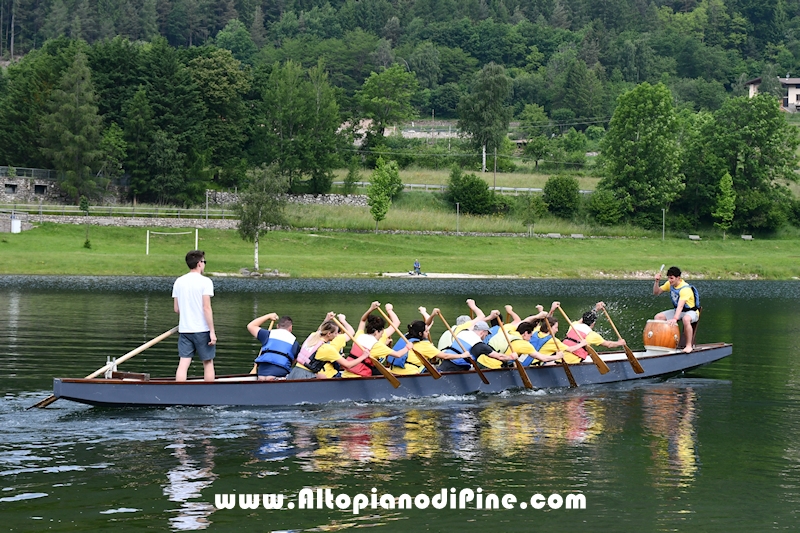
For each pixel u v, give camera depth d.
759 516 10.29
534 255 80.44
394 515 10.18
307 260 68.50
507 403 16.66
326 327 16.27
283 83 113.12
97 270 58.97
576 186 105.44
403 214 95.44
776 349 25.64
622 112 108.50
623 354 21.56
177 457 12.30
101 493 10.71
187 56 118.12
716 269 76.69
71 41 114.06
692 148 110.12
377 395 16.36
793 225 106.31
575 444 13.44
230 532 9.59
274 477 11.51
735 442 13.66
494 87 145.88
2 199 90.81
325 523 9.92
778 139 107.06
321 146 109.75
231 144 111.56
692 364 20.89
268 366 15.85
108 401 14.45
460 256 77.94
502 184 118.62
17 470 11.55
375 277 63.56
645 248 91.19
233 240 80.25
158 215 85.00
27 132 97.38
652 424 14.92
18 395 16.09
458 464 12.23
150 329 27.27
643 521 10.10
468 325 17.91
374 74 149.50
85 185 93.12
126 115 101.00
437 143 157.12
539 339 18.80
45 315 31.03
